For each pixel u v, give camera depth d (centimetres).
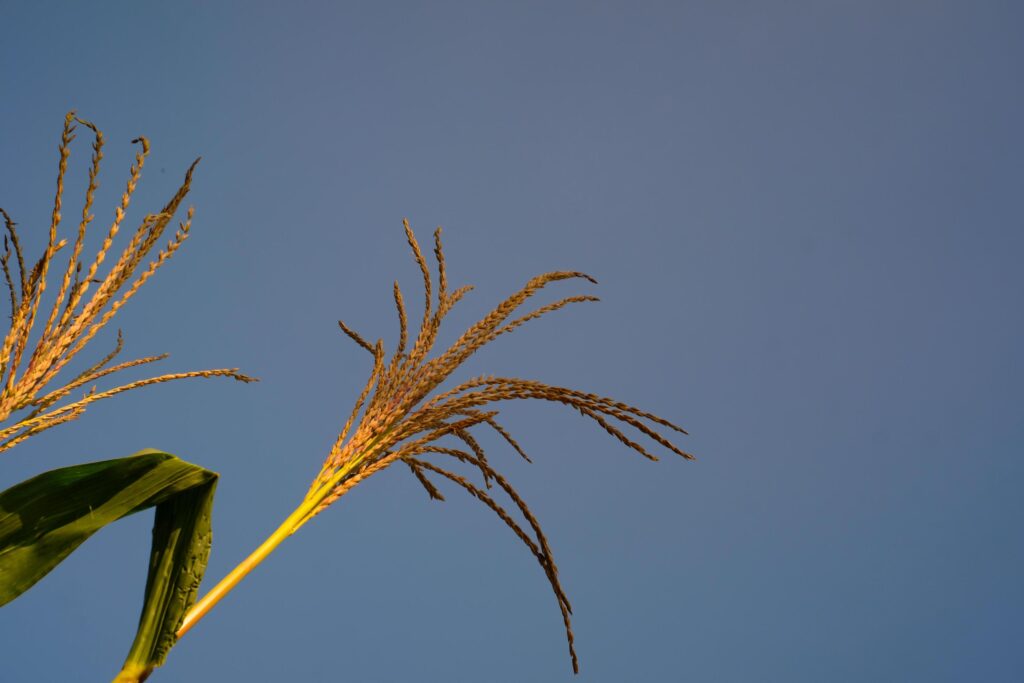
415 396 165
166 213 169
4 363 162
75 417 165
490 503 164
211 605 158
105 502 162
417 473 170
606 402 162
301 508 161
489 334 168
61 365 164
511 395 164
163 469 162
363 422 164
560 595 161
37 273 165
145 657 156
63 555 161
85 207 164
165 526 161
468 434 169
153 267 168
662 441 162
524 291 170
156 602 158
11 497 160
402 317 169
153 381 170
